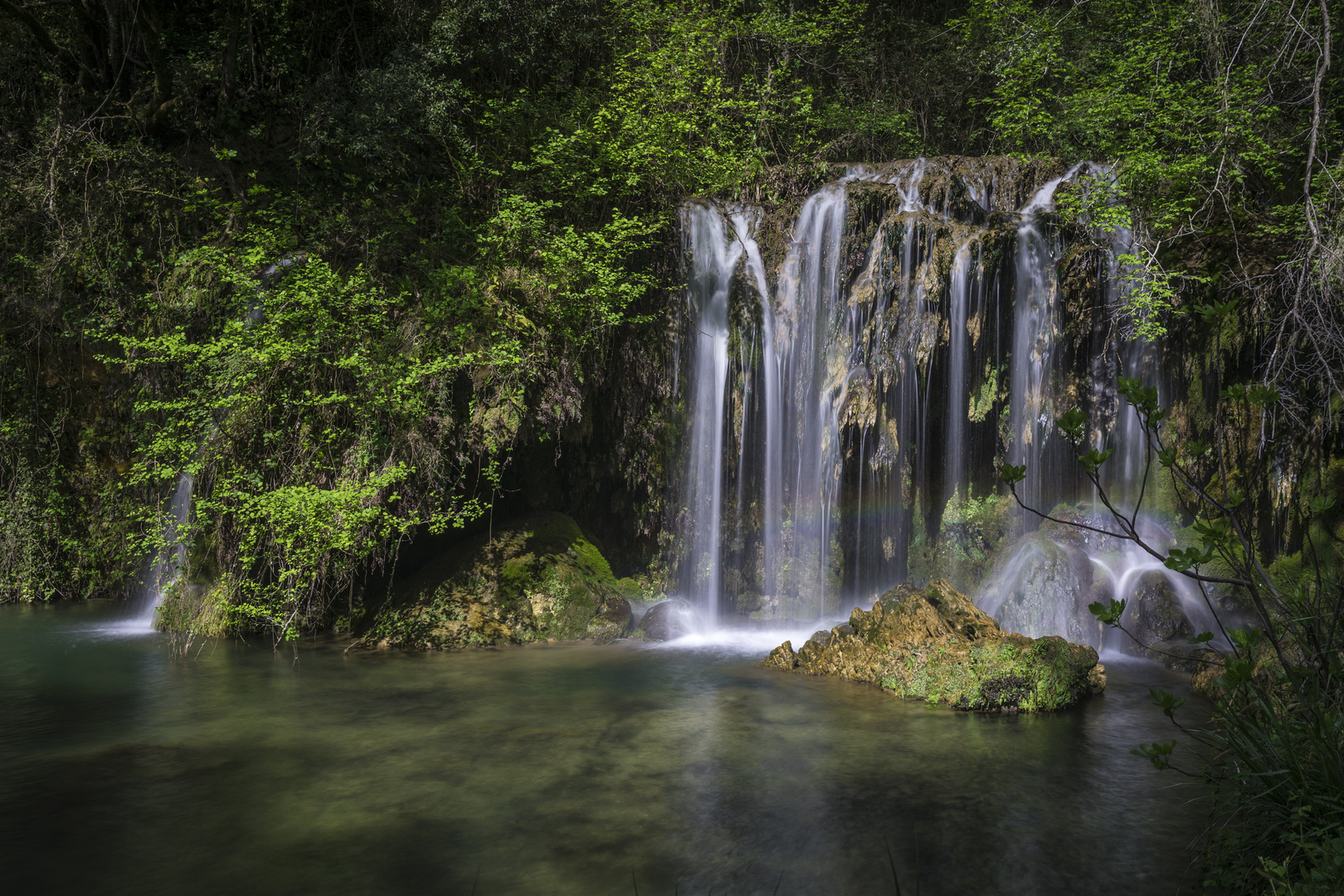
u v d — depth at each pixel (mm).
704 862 4590
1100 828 5031
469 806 5309
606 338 11492
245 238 10508
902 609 8555
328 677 8445
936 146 16766
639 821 5113
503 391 9977
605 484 12242
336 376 9938
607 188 11703
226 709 7344
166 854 4648
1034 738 6719
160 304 10664
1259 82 10414
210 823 5047
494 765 6047
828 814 5227
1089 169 11750
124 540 11445
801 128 15352
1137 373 10992
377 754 6246
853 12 15906
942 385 11242
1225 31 10750
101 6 12633
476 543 10906
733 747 6449
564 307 10477
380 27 13156
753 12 15594
